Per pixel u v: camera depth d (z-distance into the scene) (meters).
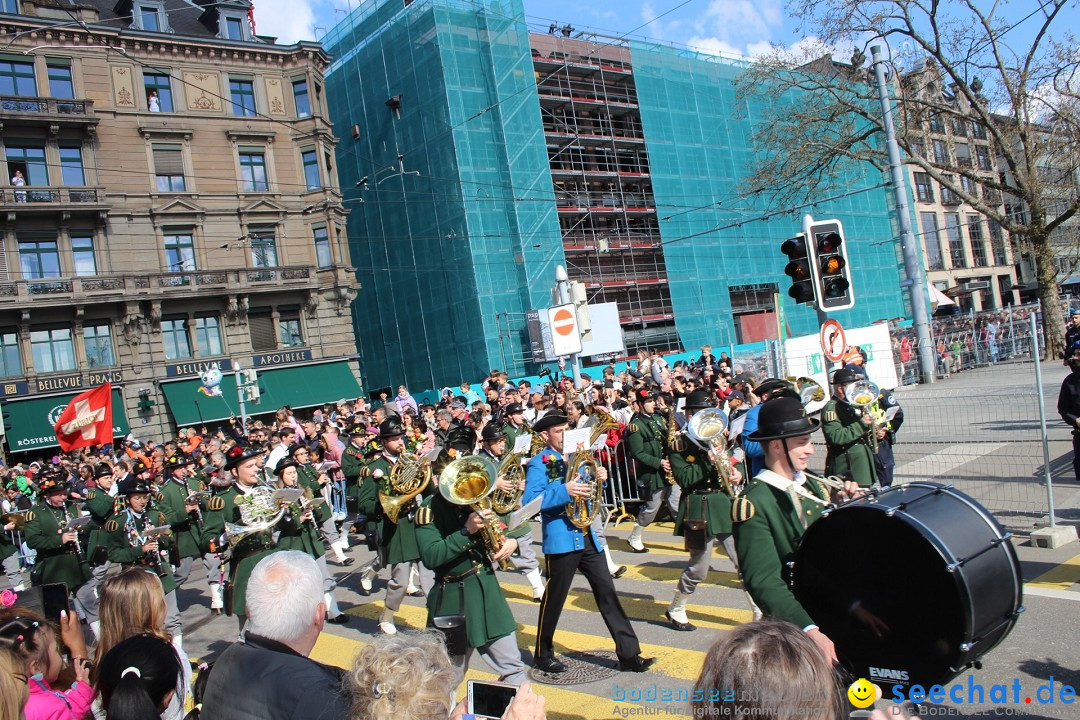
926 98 25.86
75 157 29.08
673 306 41.00
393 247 38.59
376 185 38.72
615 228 42.66
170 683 3.11
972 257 56.19
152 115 30.47
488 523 4.78
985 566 2.89
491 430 7.33
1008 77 24.28
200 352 31.08
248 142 32.47
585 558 5.82
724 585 7.80
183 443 17.94
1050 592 6.21
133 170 30.02
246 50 32.41
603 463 11.52
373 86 38.53
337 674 2.69
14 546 12.82
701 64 44.28
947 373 23.31
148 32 30.31
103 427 16.02
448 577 4.98
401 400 18.73
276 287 32.16
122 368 29.27
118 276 29.12
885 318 49.97
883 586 3.02
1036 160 26.05
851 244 48.66
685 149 42.53
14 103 27.72
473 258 34.38
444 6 35.06
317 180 33.72
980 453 11.21
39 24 28.34
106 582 3.86
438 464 6.20
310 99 33.59
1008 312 26.88
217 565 9.69
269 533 6.99
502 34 36.19
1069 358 8.65
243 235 32.06
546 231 36.25
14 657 3.25
